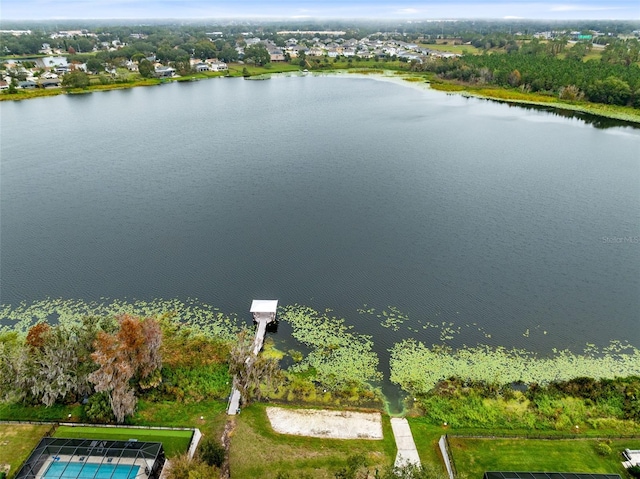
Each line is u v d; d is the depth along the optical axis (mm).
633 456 40844
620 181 104000
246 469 40000
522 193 98125
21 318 60938
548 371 52906
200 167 114750
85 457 39000
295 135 142375
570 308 63250
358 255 75375
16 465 39781
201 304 64000
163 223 86125
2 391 45781
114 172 111375
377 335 58688
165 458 40406
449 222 85875
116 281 68875
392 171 111125
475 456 41094
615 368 53250
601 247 77562
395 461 41125
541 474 37719
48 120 161625
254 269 71750
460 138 137500
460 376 52281
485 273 70688
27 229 83875
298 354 55500
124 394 44344
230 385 50500
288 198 96625
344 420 46125
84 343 49688
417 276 70000
